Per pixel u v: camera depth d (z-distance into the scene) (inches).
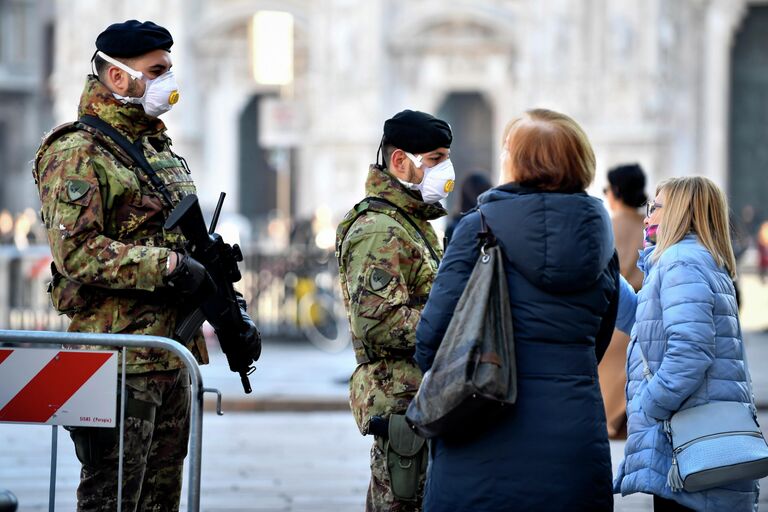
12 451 1299.2
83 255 649.0
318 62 4699.8
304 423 1509.6
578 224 584.7
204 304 667.4
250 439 1389.0
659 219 733.9
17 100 5644.7
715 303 697.0
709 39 4608.8
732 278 719.7
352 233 682.8
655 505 725.3
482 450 585.9
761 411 1592.0
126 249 649.0
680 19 4569.4
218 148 4847.4
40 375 670.5
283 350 2239.2
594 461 587.8
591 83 4458.7
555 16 4446.4
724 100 4613.7
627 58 4431.6
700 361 679.1
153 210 682.2
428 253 697.6
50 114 5689.0
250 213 5024.6
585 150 600.4
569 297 591.5
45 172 661.9
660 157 4463.6
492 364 571.2
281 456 1286.9
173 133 4783.5
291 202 4977.9
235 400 1603.1
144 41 668.7
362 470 1218.6
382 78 4640.8
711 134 4621.1
